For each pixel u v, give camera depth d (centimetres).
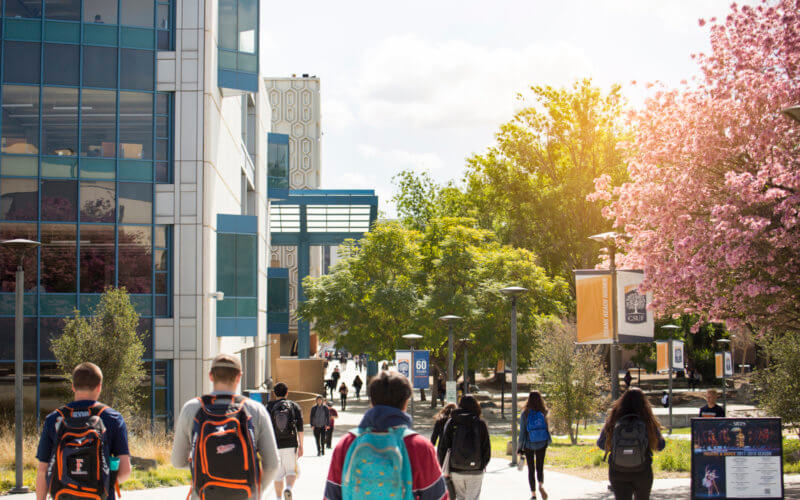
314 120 8794
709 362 5600
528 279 4019
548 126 4766
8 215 2697
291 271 8188
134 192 2814
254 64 3136
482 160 4884
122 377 2080
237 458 455
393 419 411
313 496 1310
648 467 780
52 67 2770
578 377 2572
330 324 4091
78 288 2730
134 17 2855
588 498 1242
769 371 2164
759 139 1532
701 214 1655
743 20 1695
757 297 1532
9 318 2664
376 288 3991
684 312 1798
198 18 2888
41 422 2652
